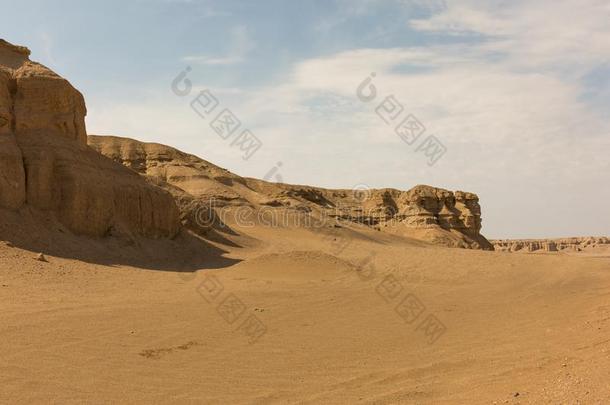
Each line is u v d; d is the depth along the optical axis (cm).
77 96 3869
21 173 3192
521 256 5603
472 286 3569
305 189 12362
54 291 2119
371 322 2073
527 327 2069
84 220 3472
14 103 3509
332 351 1594
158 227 4256
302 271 3447
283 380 1291
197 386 1198
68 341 1415
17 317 1592
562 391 1080
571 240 18750
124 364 1291
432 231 11900
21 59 3812
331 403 1148
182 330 1675
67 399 1048
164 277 2916
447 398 1180
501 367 1455
